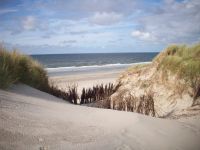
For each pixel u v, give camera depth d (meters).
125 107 6.02
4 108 2.63
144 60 111.69
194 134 3.47
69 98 8.32
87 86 16.20
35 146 1.95
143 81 9.19
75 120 2.96
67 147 2.09
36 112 2.87
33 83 6.74
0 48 5.93
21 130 2.16
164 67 8.34
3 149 1.75
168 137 3.05
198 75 6.76
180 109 6.21
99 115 3.53
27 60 6.98
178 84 7.25
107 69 44.78
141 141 2.67
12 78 5.23
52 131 2.36
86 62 97.81
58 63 91.94
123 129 2.94
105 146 2.31
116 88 10.36
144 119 3.62
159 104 7.23
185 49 8.62
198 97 6.25
